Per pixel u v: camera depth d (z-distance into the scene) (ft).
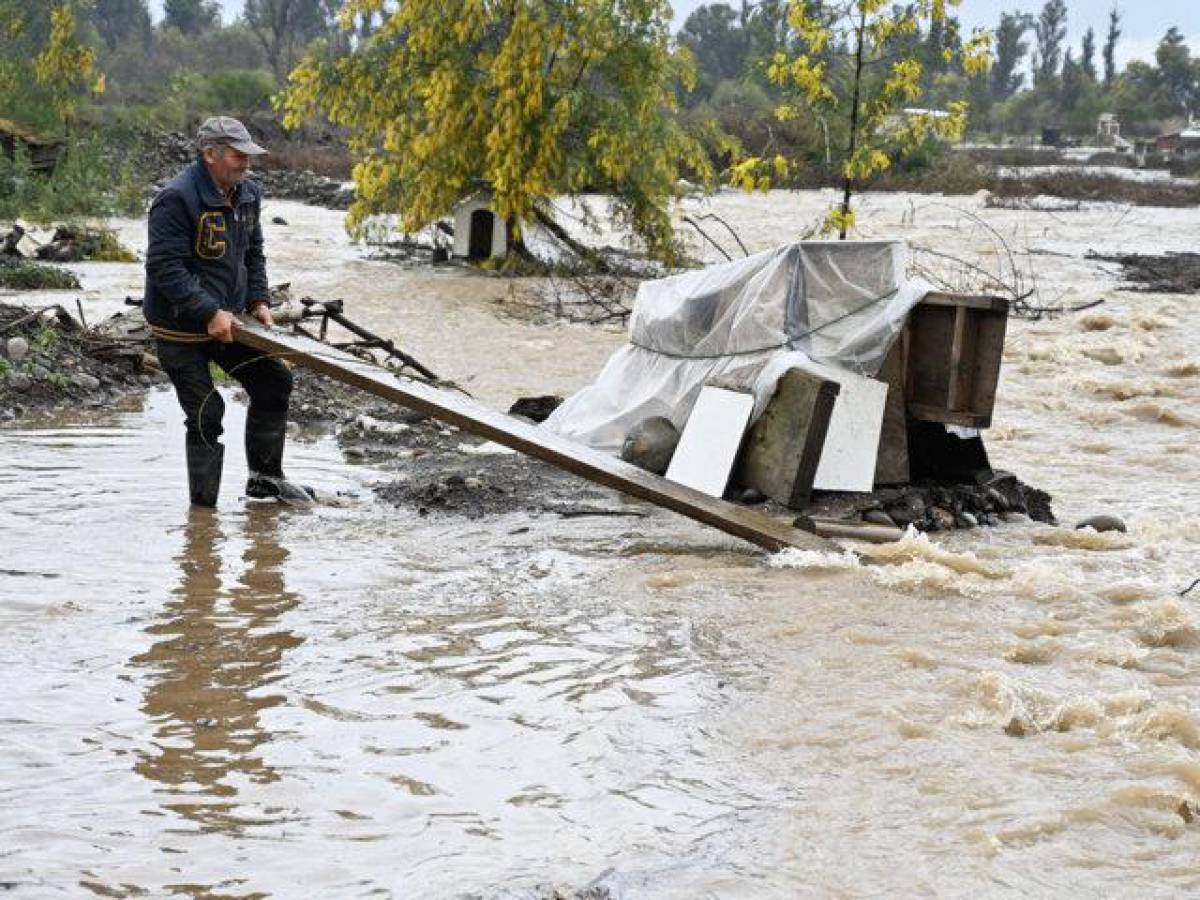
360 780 15.98
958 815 15.43
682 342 34.12
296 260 77.51
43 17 125.70
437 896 13.42
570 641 20.95
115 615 21.27
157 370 42.93
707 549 26.76
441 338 53.83
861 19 52.54
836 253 31.50
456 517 28.58
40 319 43.78
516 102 69.72
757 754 17.02
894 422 31.04
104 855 14.03
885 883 13.97
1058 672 20.17
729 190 148.66
